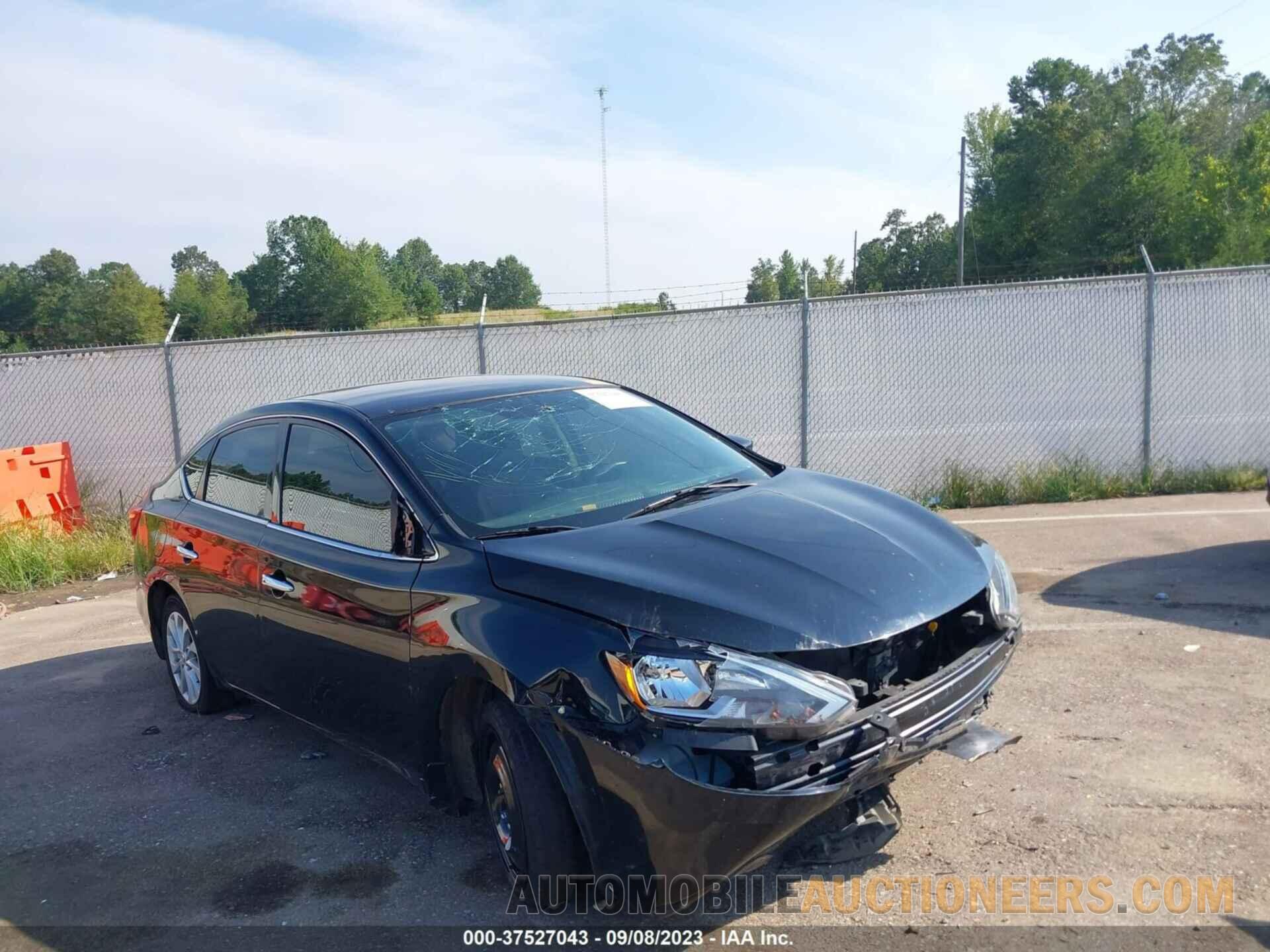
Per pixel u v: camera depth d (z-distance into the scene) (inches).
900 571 129.1
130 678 245.1
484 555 134.2
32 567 373.4
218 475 198.4
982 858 133.9
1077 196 1916.8
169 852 154.5
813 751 110.0
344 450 163.2
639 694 110.3
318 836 156.5
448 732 140.4
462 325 420.2
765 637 113.7
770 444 418.3
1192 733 165.2
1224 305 403.2
